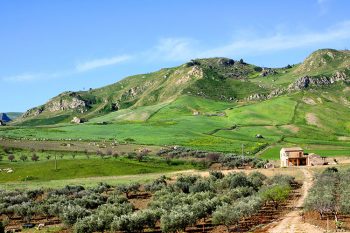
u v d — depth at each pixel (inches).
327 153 7795.3
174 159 7426.2
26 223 3511.3
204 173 5944.9
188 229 3024.1
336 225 2827.3
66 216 3223.4
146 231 3024.1
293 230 2785.4
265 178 5319.9
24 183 5890.8
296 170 5969.5
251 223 3110.2
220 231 2920.8
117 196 4303.6
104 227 2947.8
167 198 3863.2
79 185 5295.3
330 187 3966.5
